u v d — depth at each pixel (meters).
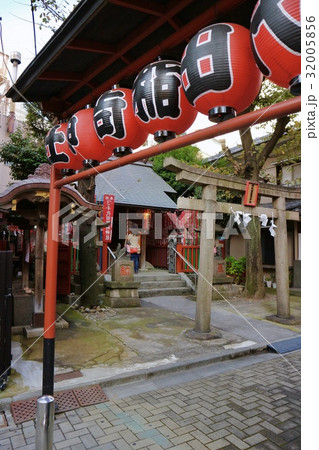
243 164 11.42
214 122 1.84
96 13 2.05
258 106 10.05
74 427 3.38
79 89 3.54
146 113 2.07
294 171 13.64
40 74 2.91
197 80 1.68
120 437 3.22
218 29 1.67
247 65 1.63
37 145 13.85
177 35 2.28
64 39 2.39
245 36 1.67
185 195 18.48
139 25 2.43
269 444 3.16
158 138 2.17
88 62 2.97
